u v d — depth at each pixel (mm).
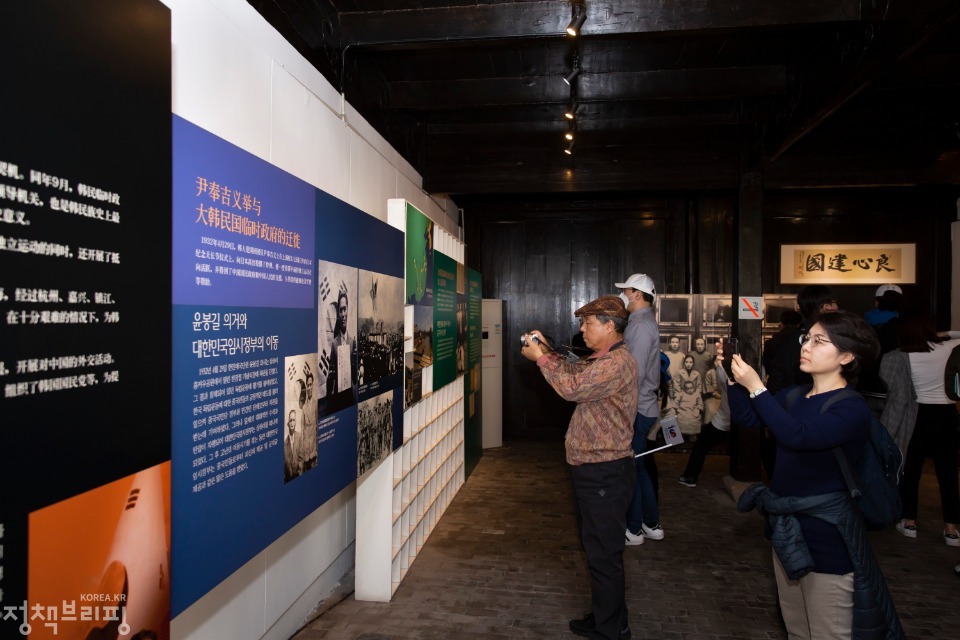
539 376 6473
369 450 2428
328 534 2801
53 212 906
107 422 1028
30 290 866
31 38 861
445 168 5035
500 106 4250
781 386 3244
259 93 2057
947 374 3281
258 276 1582
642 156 4879
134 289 1095
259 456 1598
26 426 862
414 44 3213
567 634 2424
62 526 932
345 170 2957
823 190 6035
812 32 3422
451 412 4230
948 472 3416
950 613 2631
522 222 6465
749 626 2516
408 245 2957
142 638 1128
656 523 3545
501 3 3121
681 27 3000
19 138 843
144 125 1120
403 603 2699
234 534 1480
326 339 2021
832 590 1561
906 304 5961
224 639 1879
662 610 2658
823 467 1588
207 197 1352
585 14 2846
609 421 2191
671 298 5766
